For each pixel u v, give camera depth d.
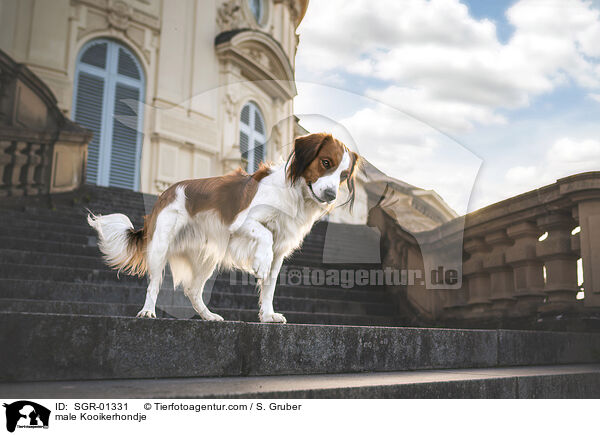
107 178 6.79
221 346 1.76
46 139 6.34
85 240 4.37
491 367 2.45
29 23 7.16
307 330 1.94
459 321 3.99
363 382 1.62
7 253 3.39
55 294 2.87
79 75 7.12
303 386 1.48
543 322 3.49
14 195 5.91
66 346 1.51
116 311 2.64
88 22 7.17
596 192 3.30
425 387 1.65
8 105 6.35
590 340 2.91
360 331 2.07
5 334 1.44
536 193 3.67
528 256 3.69
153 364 1.64
